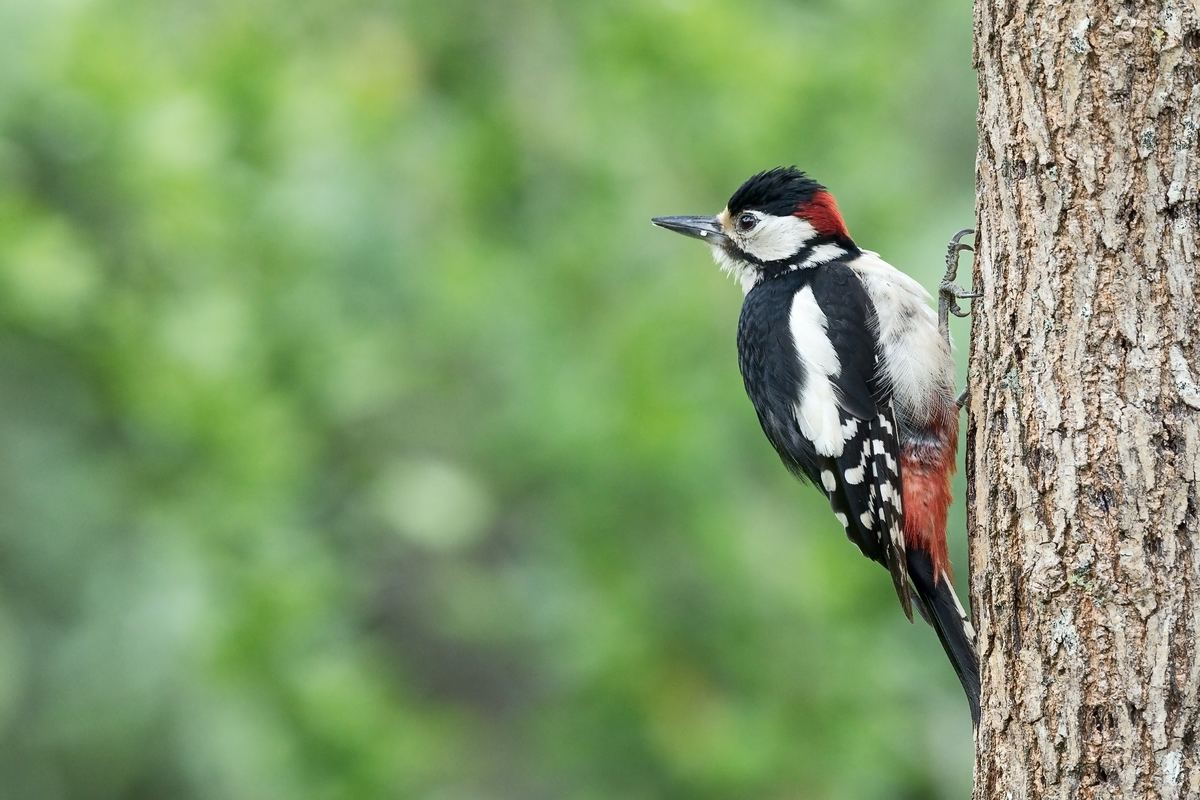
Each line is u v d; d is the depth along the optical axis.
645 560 12.59
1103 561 6.00
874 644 12.41
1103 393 6.06
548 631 13.44
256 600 12.27
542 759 14.71
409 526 14.56
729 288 13.27
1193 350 5.98
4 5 12.40
